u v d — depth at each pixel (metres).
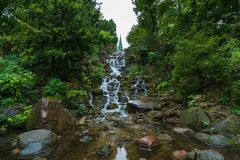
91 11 10.04
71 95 8.73
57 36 8.61
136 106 8.91
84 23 9.13
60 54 8.44
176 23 12.53
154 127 7.25
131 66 14.32
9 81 7.86
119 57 16.17
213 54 7.77
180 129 6.75
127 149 5.40
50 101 6.83
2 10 13.05
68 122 7.01
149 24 17.81
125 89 11.33
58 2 8.33
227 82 7.57
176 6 13.90
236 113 6.74
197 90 8.45
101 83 11.90
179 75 8.27
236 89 6.91
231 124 6.23
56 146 5.59
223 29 10.41
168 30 13.25
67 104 8.40
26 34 8.46
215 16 11.30
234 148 5.39
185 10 12.07
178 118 7.71
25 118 6.98
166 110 8.38
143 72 12.98
